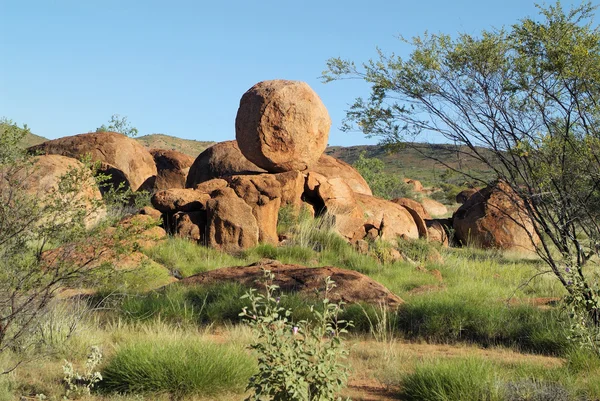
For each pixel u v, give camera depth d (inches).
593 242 337.7
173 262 596.4
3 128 283.6
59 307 329.7
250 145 773.9
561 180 343.6
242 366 254.1
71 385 225.0
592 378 254.8
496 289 520.1
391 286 534.9
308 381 186.2
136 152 1118.4
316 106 784.9
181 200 711.7
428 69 368.2
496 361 304.2
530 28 353.4
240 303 392.2
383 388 261.7
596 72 335.0
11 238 254.4
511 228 877.8
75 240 260.1
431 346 353.7
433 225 930.1
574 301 297.0
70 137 1099.9
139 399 229.5
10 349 267.4
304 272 450.9
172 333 325.7
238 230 678.5
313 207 803.4
